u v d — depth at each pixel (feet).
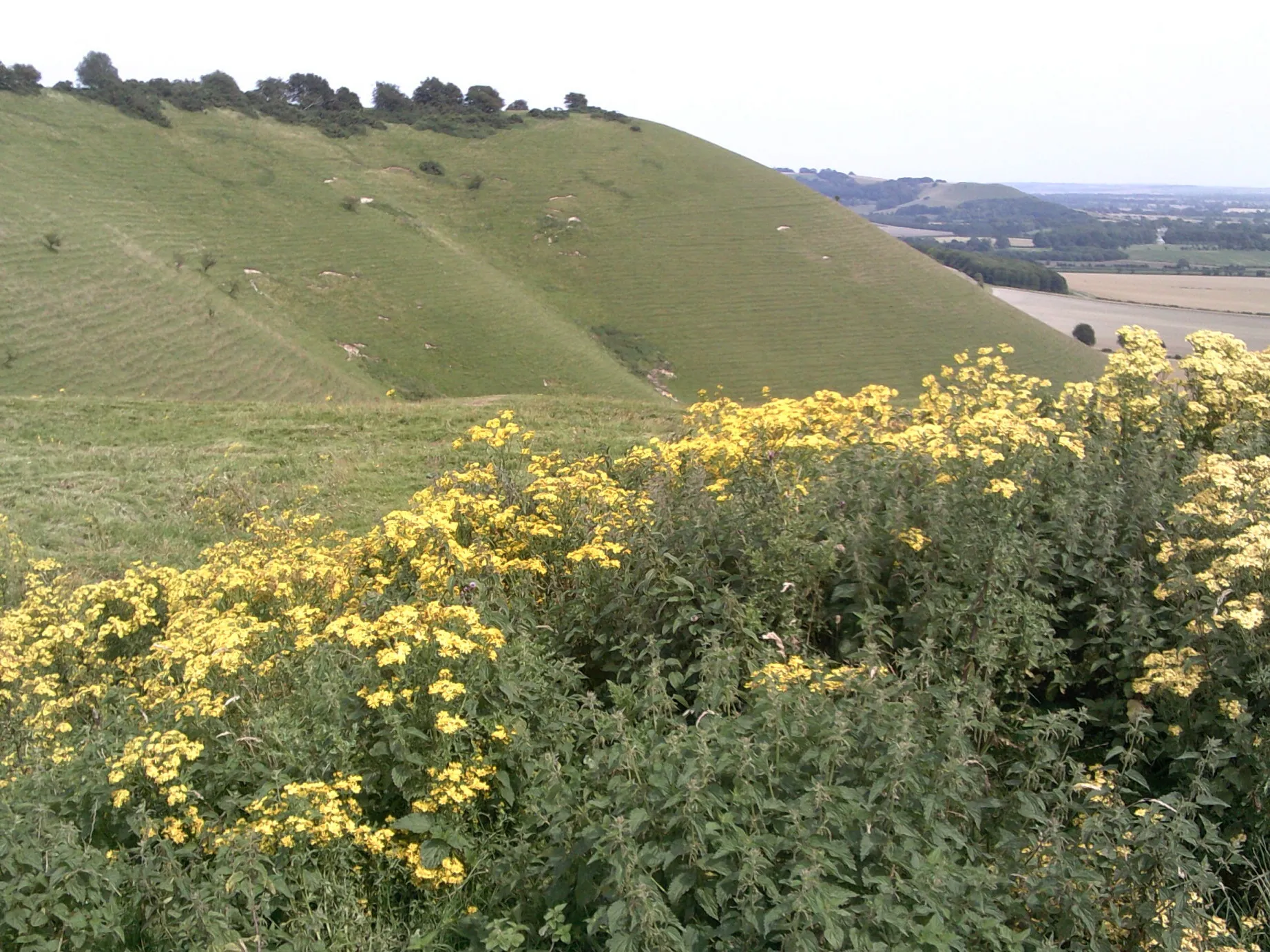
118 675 21.34
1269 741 12.35
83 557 32.12
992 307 318.86
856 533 16.30
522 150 391.24
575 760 14.43
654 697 13.82
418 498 24.93
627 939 9.98
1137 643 14.49
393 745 13.55
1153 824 10.96
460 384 228.84
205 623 18.29
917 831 11.23
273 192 309.63
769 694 12.37
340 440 49.80
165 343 186.39
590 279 310.24
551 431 50.70
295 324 235.40
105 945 11.63
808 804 10.92
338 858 12.92
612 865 10.57
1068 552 15.79
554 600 19.61
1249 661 13.53
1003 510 16.31
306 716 14.75
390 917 12.75
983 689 13.73
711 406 30.60
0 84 305.12
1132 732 13.16
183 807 13.47
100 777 13.70
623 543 19.20
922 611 15.14
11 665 19.38
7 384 156.56
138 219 263.29
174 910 11.59
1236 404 21.74
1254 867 12.34
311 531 31.37
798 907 9.52
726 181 382.42
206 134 336.08
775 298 306.96
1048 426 18.78
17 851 11.60
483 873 13.01
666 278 313.12
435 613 15.37
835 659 16.26
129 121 321.32
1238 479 16.29
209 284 232.73
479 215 342.44
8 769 15.79
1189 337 24.23
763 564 16.48
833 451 20.83
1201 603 14.19
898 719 11.90
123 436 50.55
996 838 12.39
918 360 274.16
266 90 405.80
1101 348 320.50
